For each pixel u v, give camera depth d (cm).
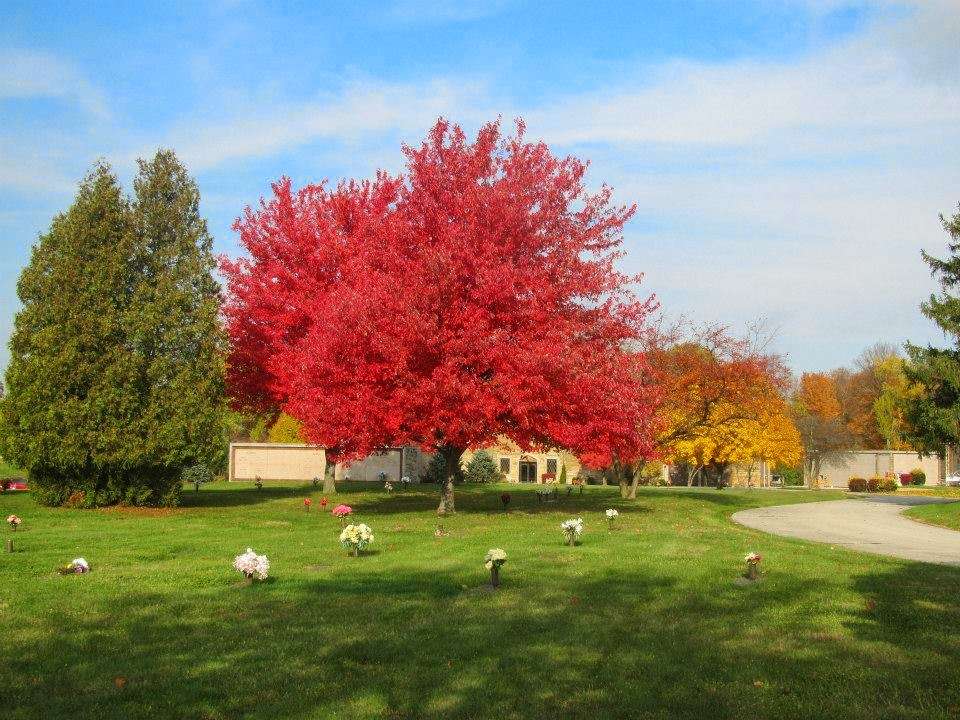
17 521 1791
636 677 743
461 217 2248
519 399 2038
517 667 775
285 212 3055
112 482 2691
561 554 1433
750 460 4775
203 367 2738
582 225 2391
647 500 3148
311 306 2812
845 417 8512
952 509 2823
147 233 2766
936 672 736
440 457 4759
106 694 702
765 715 649
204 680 742
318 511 2556
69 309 2575
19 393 2569
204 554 1527
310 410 2183
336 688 721
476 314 2100
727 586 1130
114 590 1141
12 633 907
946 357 2975
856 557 1447
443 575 1240
